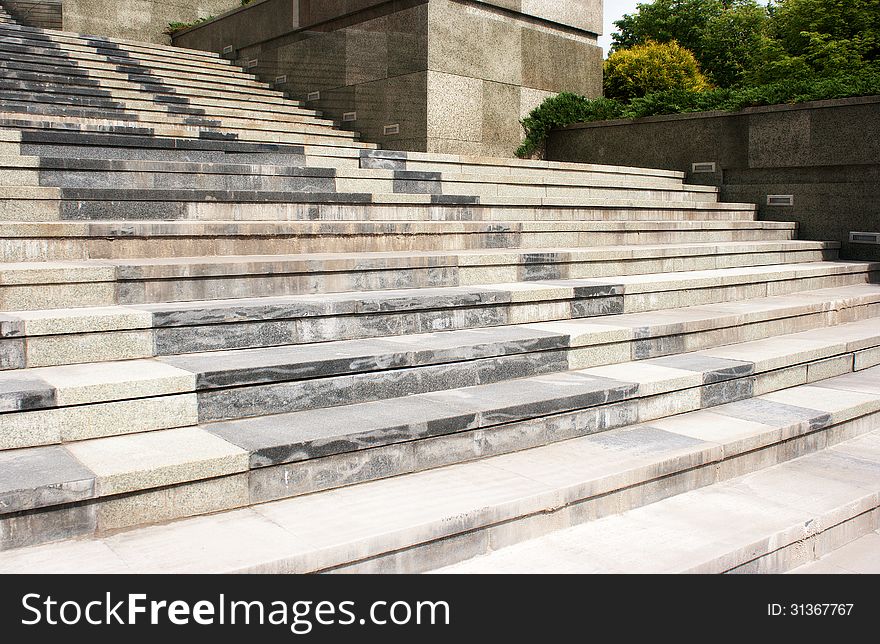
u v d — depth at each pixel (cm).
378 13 1357
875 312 895
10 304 475
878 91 1109
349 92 1432
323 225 693
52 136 780
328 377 452
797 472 501
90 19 1895
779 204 1216
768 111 1205
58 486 316
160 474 339
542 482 402
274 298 561
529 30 1450
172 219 680
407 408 448
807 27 2470
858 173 1125
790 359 640
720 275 829
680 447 467
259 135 1119
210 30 1808
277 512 357
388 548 332
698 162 1299
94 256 578
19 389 369
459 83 1330
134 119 1084
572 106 1477
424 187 966
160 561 303
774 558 396
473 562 358
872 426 602
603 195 1145
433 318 575
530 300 630
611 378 538
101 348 444
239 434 390
